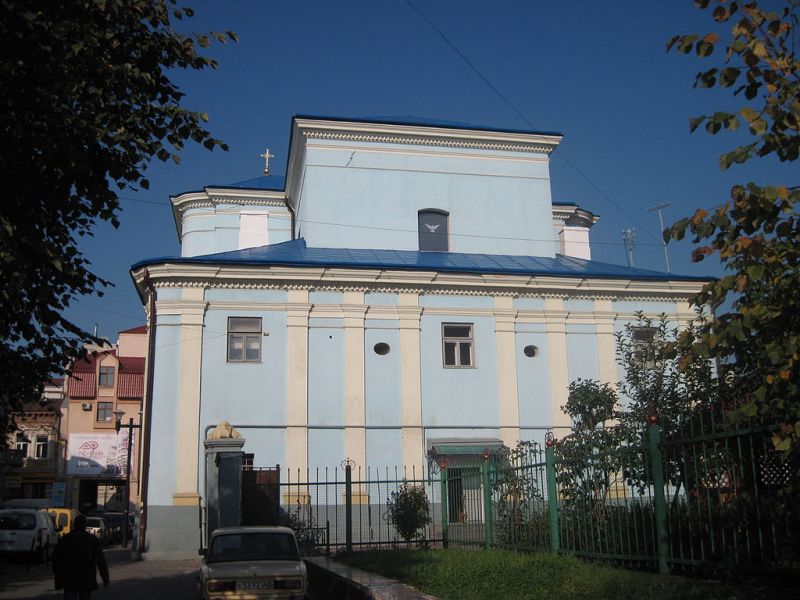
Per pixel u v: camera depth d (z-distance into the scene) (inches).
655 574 357.4
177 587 644.1
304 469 961.5
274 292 1002.7
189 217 1386.6
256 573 438.0
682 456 353.1
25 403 420.8
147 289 989.2
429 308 1045.8
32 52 332.2
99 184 366.6
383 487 975.0
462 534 645.3
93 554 437.7
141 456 944.3
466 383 1034.7
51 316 379.6
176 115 381.4
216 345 975.0
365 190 1197.1
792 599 271.1
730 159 222.1
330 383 993.5
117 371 2012.8
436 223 1221.7
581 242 1369.3
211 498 797.2
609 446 428.1
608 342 1087.6
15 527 954.7
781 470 294.7
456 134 1231.5
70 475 1923.0
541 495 506.6
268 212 1332.4
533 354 1068.5
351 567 517.0
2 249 322.3
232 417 958.4
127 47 373.4
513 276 1063.0
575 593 343.6
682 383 493.7
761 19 227.1
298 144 1221.1
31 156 345.4
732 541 318.0
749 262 220.7
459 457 999.0
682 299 1119.6
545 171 1267.2
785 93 221.0
